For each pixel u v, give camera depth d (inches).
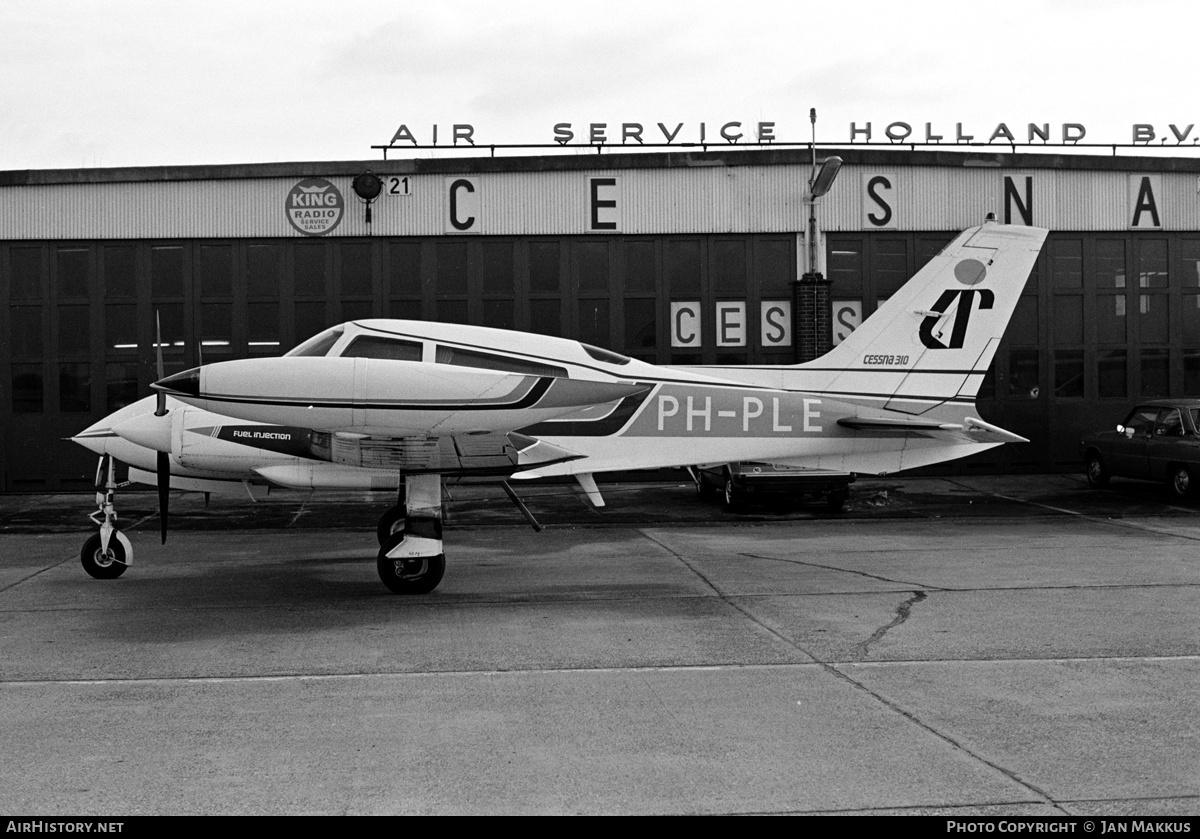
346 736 186.5
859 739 182.5
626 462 393.7
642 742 181.8
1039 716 195.3
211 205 673.6
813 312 669.3
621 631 272.2
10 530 515.8
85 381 669.9
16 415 668.1
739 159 684.1
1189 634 263.1
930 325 415.2
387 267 678.5
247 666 238.4
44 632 276.8
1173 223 703.1
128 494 655.1
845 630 270.5
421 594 333.4
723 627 275.7
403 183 677.9
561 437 390.9
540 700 208.5
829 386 414.0
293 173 674.2
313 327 676.7
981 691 212.4
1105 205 700.7
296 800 156.3
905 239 690.8
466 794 158.1
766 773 166.1
